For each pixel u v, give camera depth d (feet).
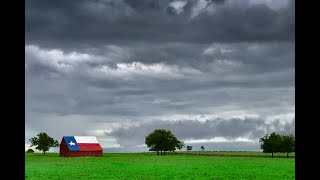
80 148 357.61
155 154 402.11
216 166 192.54
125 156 347.36
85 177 136.77
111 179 130.00
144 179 130.52
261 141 345.51
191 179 130.31
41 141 443.73
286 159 274.98
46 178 133.08
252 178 132.98
